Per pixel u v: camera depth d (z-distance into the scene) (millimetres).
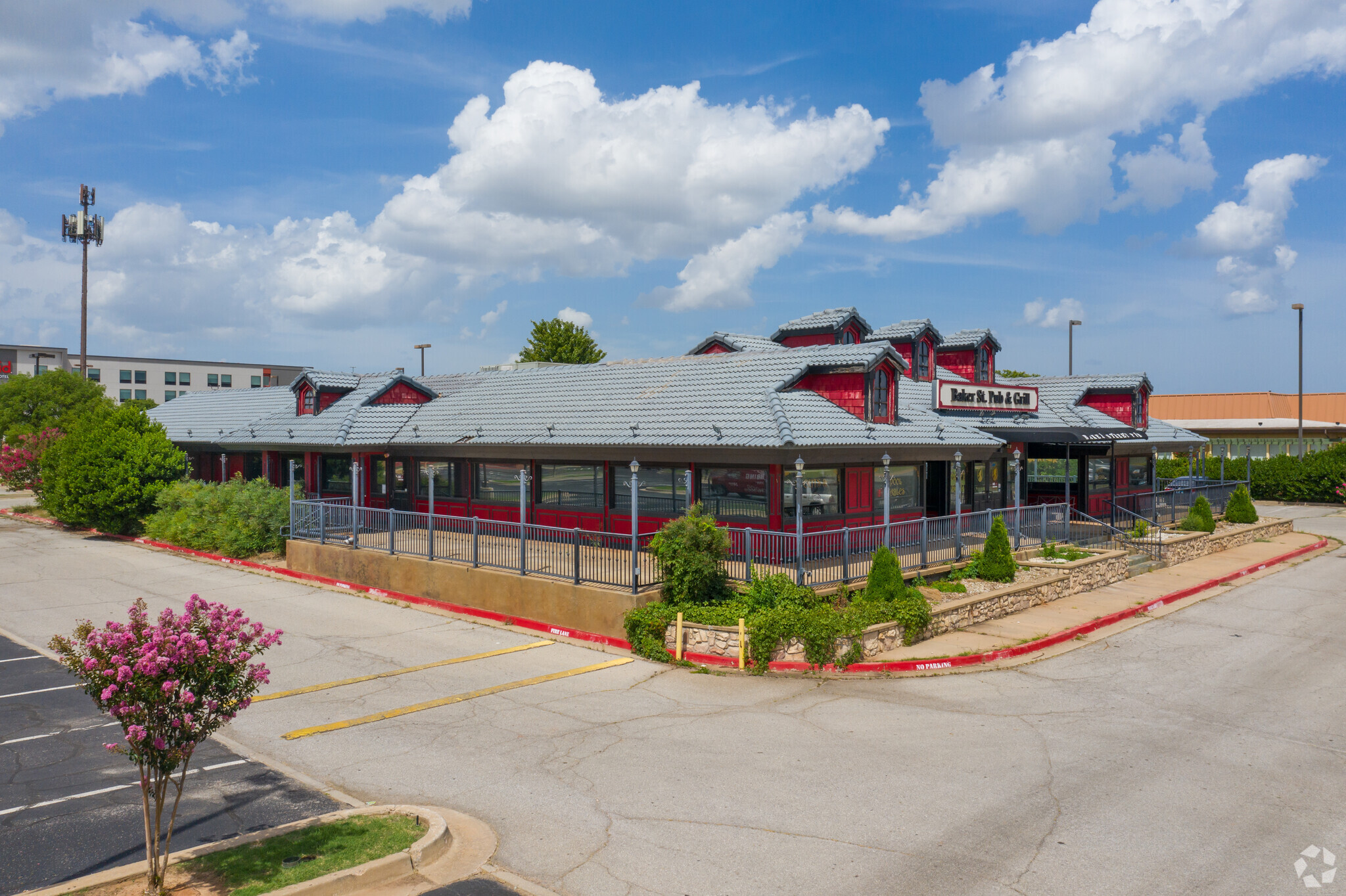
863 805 9797
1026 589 20562
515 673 15641
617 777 10680
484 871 8297
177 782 8047
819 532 18234
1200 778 10664
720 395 22656
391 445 28812
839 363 22141
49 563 28016
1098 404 34688
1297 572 27219
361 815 9328
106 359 98875
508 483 26391
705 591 17438
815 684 14914
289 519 28078
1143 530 29234
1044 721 12859
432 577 21578
